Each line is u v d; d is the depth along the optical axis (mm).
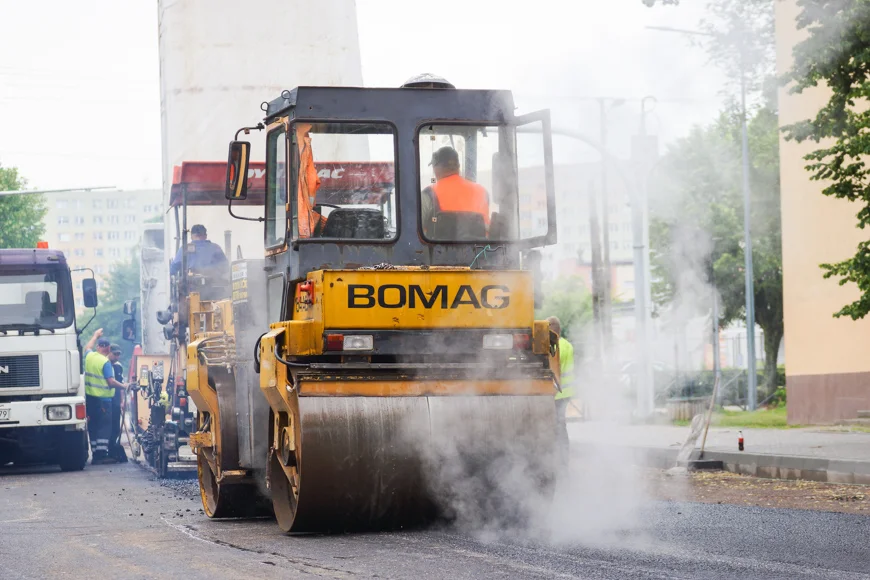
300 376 12227
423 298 12750
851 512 15938
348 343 12547
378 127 13648
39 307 28422
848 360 34875
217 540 13070
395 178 13641
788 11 22750
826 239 35438
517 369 12750
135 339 30125
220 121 21344
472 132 13852
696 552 11359
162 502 19016
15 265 28312
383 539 12172
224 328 16141
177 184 20484
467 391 12570
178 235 21234
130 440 34062
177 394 23672
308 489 12125
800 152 35844
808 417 36156
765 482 20859
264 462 14688
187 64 21281
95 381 32000
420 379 12484
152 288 33875
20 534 14570
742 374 50188
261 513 15867
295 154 13477
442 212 13695
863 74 22812
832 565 10680
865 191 23875
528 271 13031
